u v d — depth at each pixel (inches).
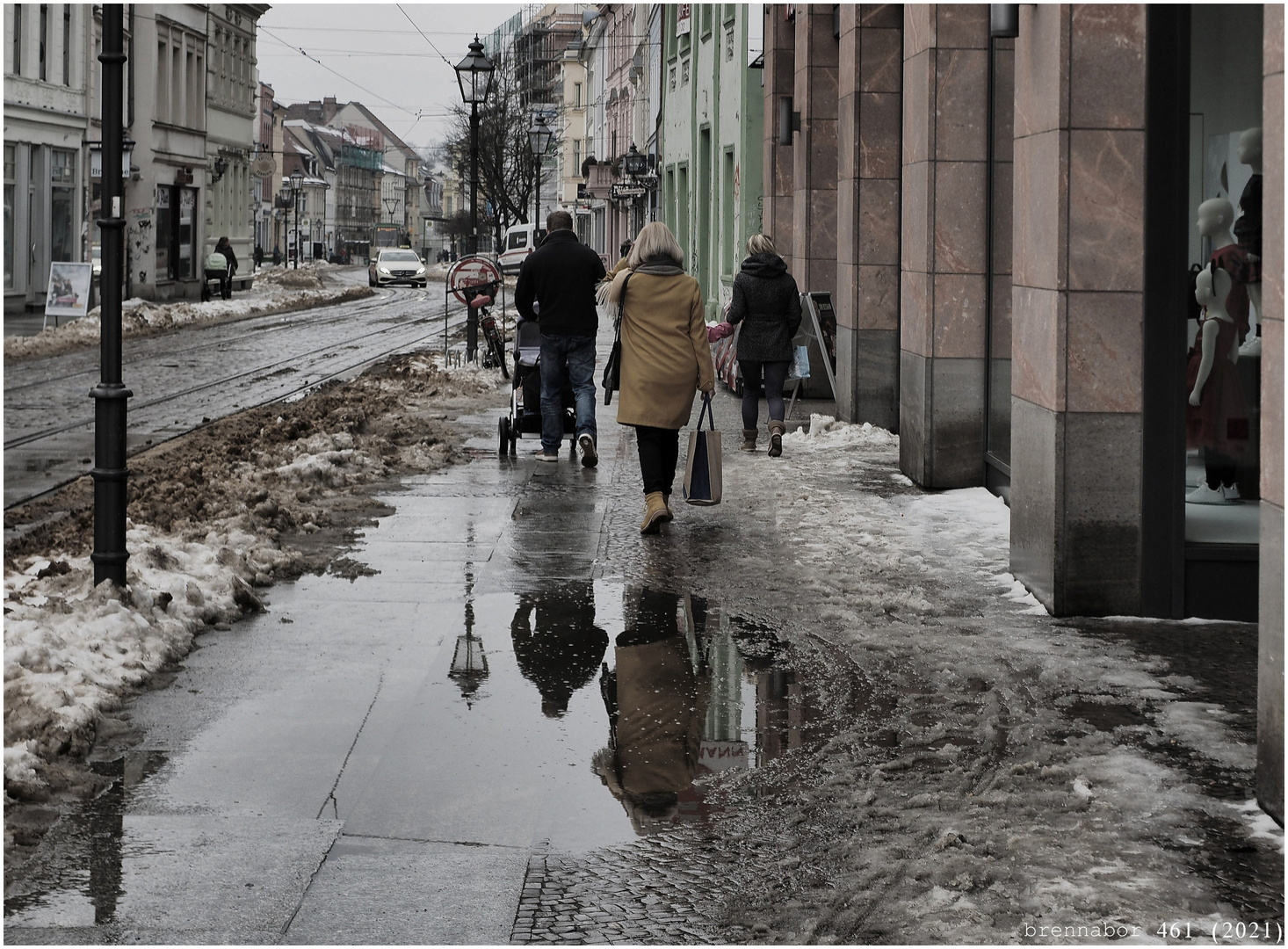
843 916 158.9
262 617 292.8
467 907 161.9
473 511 410.9
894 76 578.2
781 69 831.7
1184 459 289.4
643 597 312.0
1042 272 299.0
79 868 171.8
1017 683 246.8
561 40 4640.8
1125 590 293.3
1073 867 170.9
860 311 589.3
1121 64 284.5
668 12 1493.6
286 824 185.6
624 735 221.8
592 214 2970.0
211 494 401.4
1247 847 176.4
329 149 7126.0
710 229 1170.6
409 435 567.2
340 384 807.7
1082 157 285.3
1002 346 429.7
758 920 158.2
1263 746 187.2
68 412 680.4
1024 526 315.9
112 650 251.0
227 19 2198.6
